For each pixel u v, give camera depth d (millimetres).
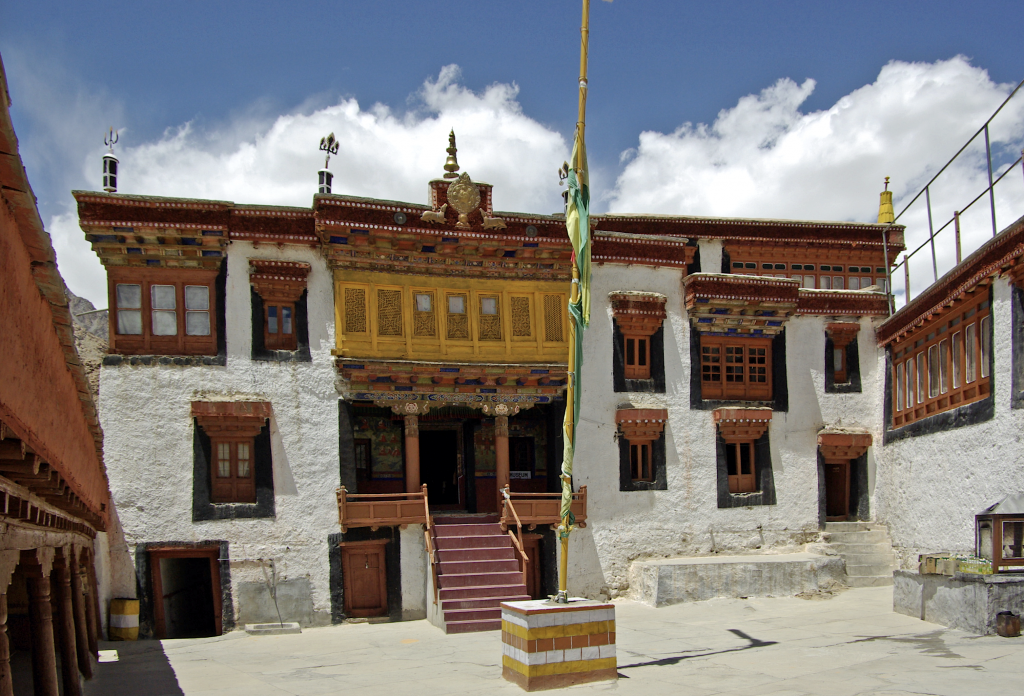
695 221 27766
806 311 25672
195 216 20453
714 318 24547
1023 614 14992
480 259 22078
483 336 22000
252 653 16766
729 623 18500
